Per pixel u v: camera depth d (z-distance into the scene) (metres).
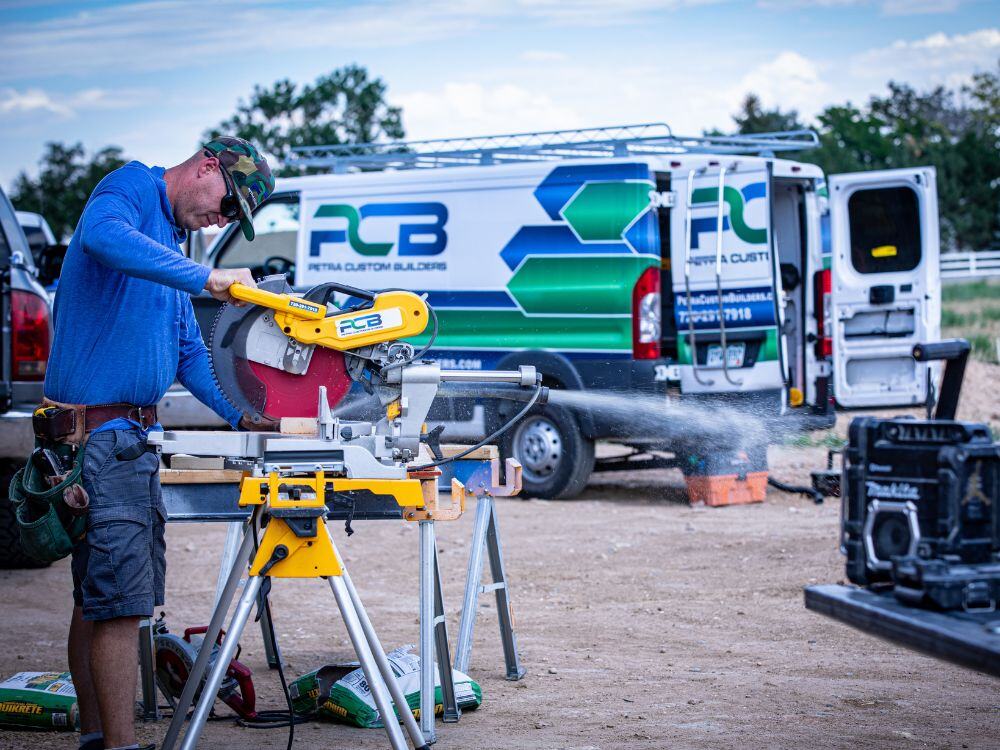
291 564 4.01
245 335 4.29
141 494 4.14
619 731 4.87
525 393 11.02
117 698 4.07
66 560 9.19
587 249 10.80
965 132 63.22
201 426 11.05
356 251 11.70
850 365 11.88
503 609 5.71
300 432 4.24
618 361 10.73
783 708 5.20
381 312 4.30
